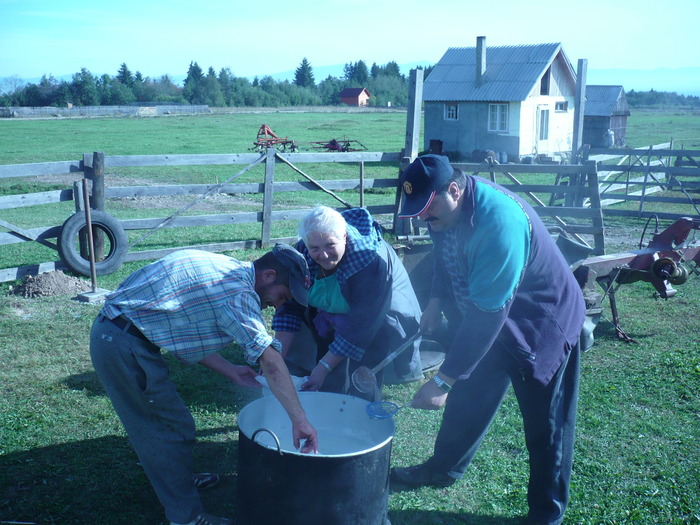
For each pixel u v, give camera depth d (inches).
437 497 144.9
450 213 114.0
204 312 110.2
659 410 189.3
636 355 232.8
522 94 1212.5
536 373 120.3
